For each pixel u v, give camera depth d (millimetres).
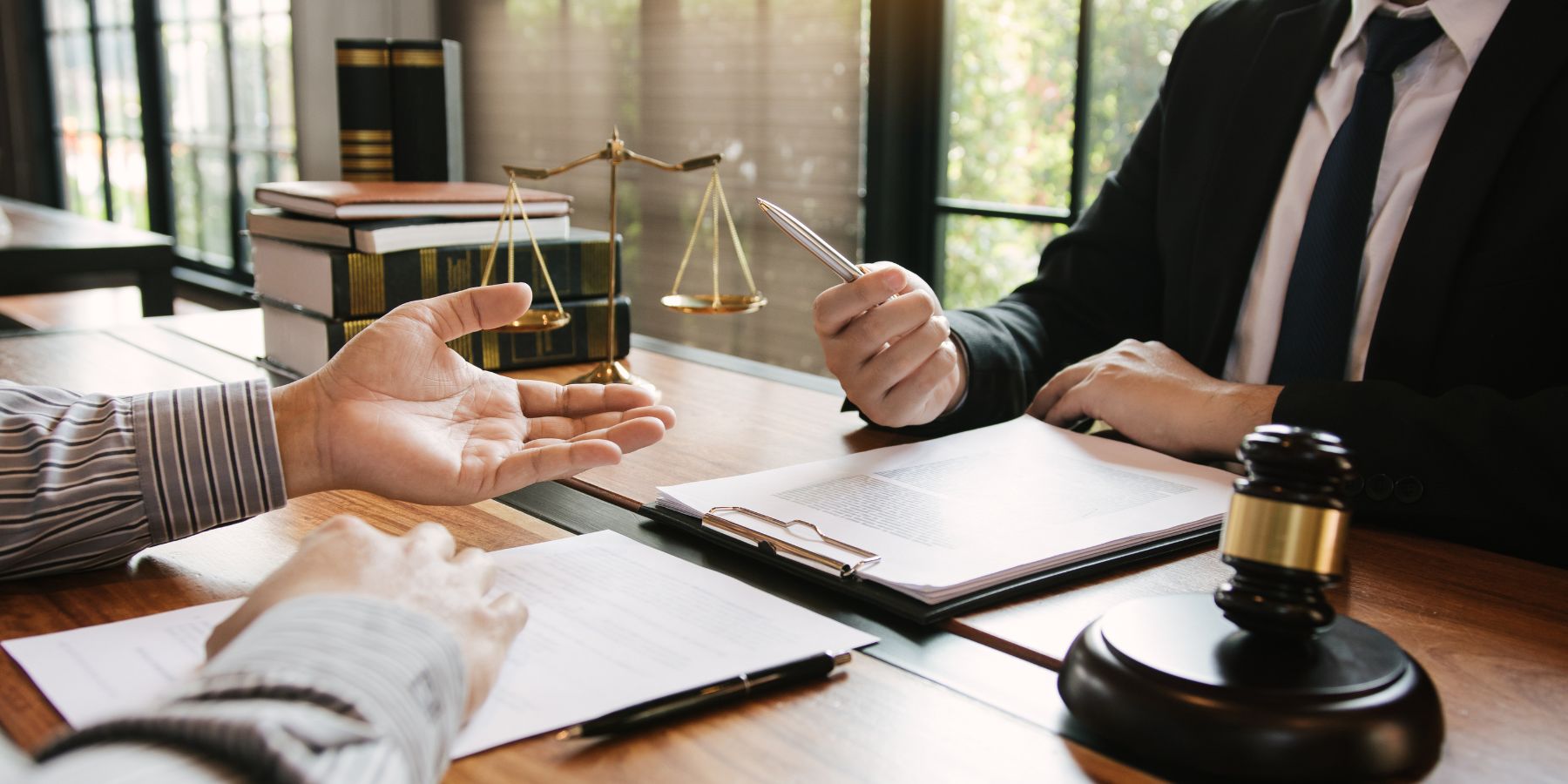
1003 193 2871
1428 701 500
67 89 6910
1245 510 537
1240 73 1298
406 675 454
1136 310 1391
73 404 766
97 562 725
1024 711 561
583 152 3945
